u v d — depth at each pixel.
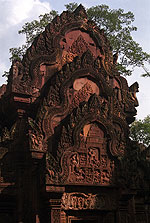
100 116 16.20
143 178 18.62
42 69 17.39
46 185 13.89
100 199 15.74
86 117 15.77
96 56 19.23
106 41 19.77
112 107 17.67
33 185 14.90
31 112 16.56
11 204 15.03
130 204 17.14
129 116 19.23
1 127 17.92
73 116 15.55
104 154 15.98
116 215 15.99
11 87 16.03
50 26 18.17
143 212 18.41
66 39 18.56
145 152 19.41
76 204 15.02
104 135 16.28
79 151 15.24
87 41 19.27
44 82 17.23
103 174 15.76
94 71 17.58
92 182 15.31
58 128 15.79
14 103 16.20
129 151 16.78
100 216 15.93
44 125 15.34
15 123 16.27
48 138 15.31
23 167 15.57
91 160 15.56
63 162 14.63
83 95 17.17
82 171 15.22
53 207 14.12
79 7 19.64
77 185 14.93
